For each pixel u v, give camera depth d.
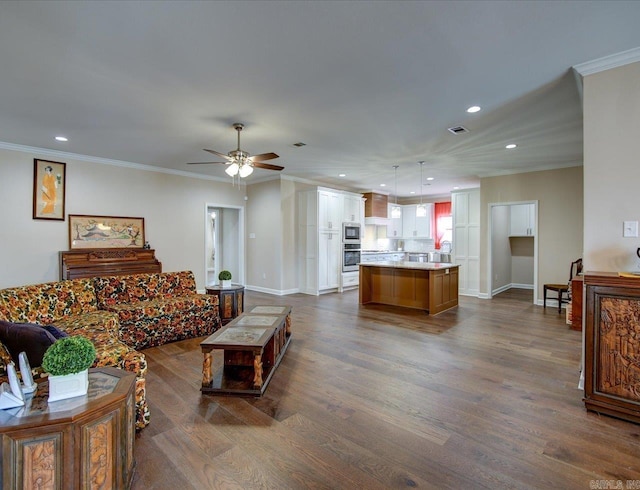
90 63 2.58
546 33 2.20
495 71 2.70
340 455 1.87
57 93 3.11
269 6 1.94
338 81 2.87
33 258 5.03
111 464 1.50
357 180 7.78
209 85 2.94
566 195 6.00
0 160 4.75
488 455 1.87
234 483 1.65
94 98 3.21
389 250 10.09
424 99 3.22
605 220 2.56
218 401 2.49
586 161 2.62
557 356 3.44
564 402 2.48
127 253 5.67
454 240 7.61
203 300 4.27
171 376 2.95
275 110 3.51
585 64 2.57
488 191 6.87
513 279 8.55
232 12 1.99
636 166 2.45
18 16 2.02
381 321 4.89
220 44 2.33
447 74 2.75
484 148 4.92
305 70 2.69
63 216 5.30
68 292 3.57
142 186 6.21
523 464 1.79
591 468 1.76
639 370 2.15
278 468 1.76
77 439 1.38
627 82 2.47
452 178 7.40
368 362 3.27
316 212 7.18
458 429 2.12
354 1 1.89
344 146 4.85
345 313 5.43
